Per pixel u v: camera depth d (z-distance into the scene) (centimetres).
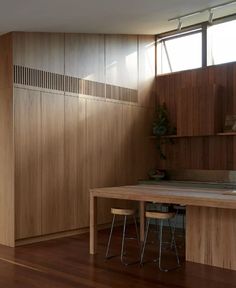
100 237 599
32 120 561
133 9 521
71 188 613
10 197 539
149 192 461
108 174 676
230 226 438
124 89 713
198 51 712
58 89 599
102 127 668
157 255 494
